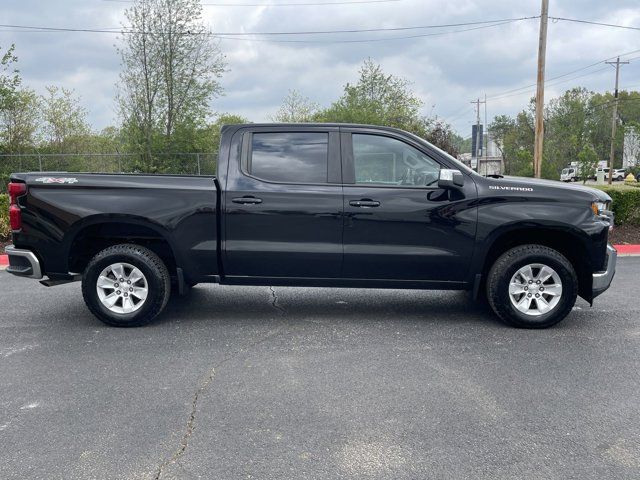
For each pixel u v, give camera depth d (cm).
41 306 666
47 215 560
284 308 651
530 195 554
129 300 572
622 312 635
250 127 575
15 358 484
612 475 304
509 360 478
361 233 557
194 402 394
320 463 314
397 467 311
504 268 557
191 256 565
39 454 324
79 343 525
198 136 2773
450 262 560
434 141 1939
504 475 303
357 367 461
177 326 579
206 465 312
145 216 555
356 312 634
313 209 554
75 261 604
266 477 301
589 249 555
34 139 2586
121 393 409
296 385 423
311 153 568
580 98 7369
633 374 447
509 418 370
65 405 389
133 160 2675
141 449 329
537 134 2383
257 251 560
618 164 8075
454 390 414
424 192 554
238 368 459
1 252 1036
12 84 1938
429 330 565
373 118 2823
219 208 559
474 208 552
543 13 2319
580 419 369
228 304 668
